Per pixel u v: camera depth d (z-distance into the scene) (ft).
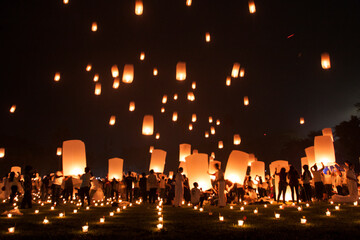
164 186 49.42
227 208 32.94
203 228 18.58
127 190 43.78
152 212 28.66
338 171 40.98
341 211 26.68
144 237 16.06
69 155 39.58
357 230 17.08
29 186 32.94
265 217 23.53
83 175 35.88
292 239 15.46
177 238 15.79
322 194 41.29
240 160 41.45
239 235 16.46
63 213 27.22
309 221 20.80
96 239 15.88
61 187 39.45
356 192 35.24
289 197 42.80
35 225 20.26
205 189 40.50
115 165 52.80
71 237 16.39
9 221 22.11
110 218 23.91
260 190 49.60
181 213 27.66
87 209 32.17
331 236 15.94
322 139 44.09
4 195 47.57
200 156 41.29
